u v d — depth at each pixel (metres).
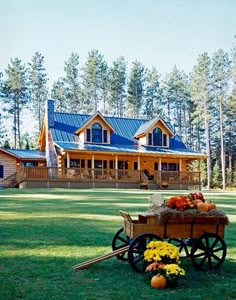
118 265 6.11
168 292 4.85
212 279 5.46
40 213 12.51
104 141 35.62
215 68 53.53
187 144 62.91
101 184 33.22
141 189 32.16
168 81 62.69
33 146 59.97
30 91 58.34
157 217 5.88
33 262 6.20
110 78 58.97
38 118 58.16
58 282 5.18
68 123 37.00
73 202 16.70
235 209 14.59
